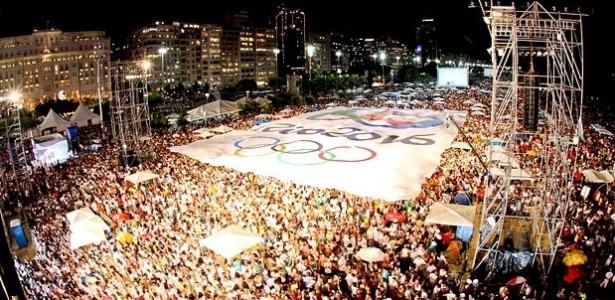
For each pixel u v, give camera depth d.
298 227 20.72
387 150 37.12
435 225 20.48
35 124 65.06
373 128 47.09
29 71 139.25
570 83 17.17
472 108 57.16
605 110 56.00
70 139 43.25
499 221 17.52
